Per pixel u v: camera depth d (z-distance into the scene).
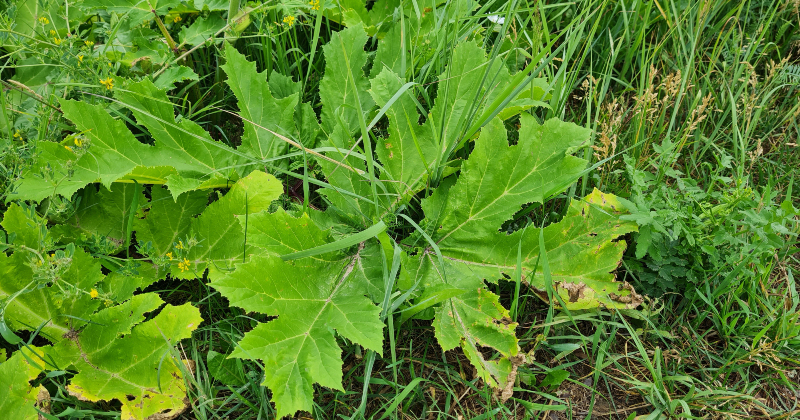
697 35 2.26
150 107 1.84
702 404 1.76
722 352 1.90
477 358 1.63
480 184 1.82
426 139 1.96
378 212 1.74
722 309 1.89
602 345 1.80
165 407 1.59
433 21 2.26
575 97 2.33
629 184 2.02
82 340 1.66
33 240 1.66
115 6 2.05
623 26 2.45
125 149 1.80
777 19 2.50
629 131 2.23
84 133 1.76
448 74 1.85
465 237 1.85
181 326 1.63
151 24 2.25
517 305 1.86
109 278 1.76
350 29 1.99
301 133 2.03
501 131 1.79
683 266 1.90
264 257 1.58
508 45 2.25
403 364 1.83
